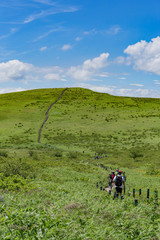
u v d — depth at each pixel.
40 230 5.65
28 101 131.50
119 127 88.19
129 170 35.00
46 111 110.94
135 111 113.50
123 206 9.03
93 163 42.41
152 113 108.81
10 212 6.98
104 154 55.62
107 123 94.12
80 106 121.62
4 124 91.94
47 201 9.70
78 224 6.36
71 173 25.02
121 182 12.14
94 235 5.77
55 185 16.20
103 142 69.88
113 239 5.67
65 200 9.98
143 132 80.44
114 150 59.72
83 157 51.09
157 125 89.06
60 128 87.12
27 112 109.06
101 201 10.45
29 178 17.95
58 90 161.00
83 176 24.09
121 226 6.64
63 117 102.50
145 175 29.73
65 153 55.88
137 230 6.32
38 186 14.74
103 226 6.44
